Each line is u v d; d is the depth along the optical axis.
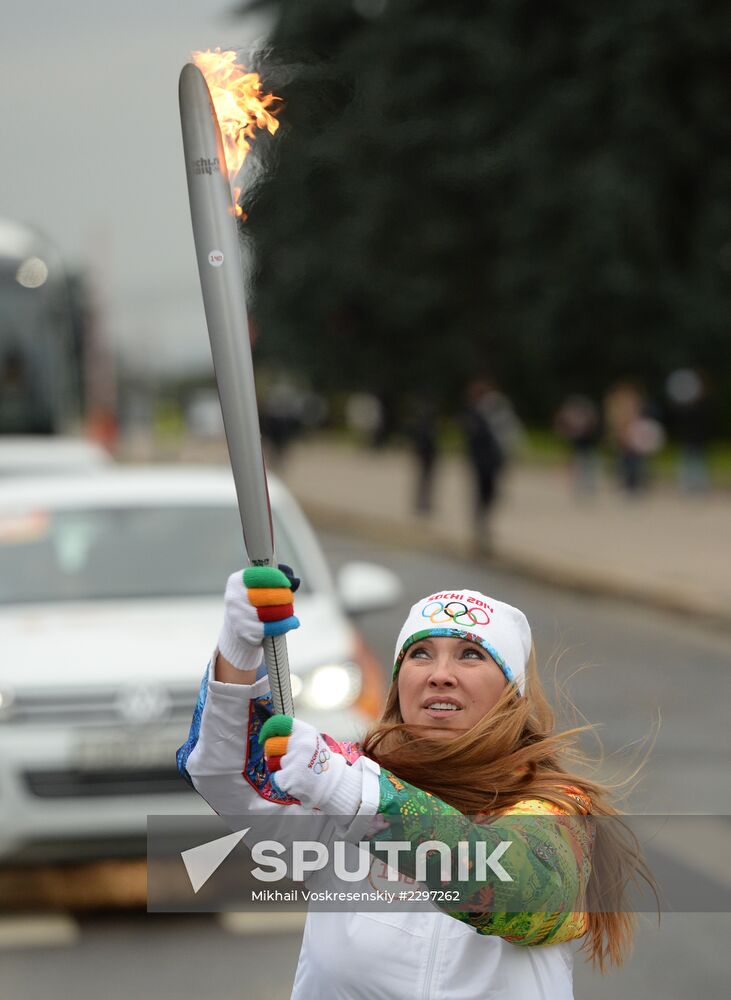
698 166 85.81
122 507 18.62
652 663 29.80
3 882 14.98
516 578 46.09
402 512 65.06
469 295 105.12
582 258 86.94
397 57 87.44
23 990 12.34
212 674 5.57
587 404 69.81
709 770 19.59
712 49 82.31
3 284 39.22
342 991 5.65
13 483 19.61
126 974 12.66
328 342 109.38
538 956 5.51
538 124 87.62
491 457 50.59
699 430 68.94
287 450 93.25
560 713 6.63
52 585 17.44
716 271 87.62
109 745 14.88
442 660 5.85
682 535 52.91
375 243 98.06
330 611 16.88
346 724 15.20
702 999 12.33
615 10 84.56
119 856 14.91
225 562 17.98
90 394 76.50
